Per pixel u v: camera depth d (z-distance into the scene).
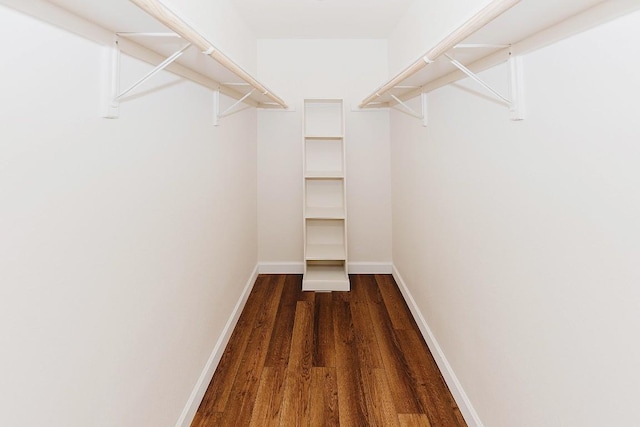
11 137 0.64
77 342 0.82
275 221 3.34
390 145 3.23
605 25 0.75
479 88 1.38
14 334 0.65
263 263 3.37
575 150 0.85
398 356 2.01
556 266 0.93
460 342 1.61
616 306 0.74
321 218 3.05
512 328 1.16
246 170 2.80
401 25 2.66
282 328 2.33
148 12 0.77
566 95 0.88
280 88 3.19
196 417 1.55
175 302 1.38
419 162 2.28
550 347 0.96
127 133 1.03
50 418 0.73
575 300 0.86
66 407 0.78
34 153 0.69
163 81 1.28
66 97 0.78
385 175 3.28
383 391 1.71
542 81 0.98
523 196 1.08
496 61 1.23
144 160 1.13
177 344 1.40
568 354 0.89
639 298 0.68
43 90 0.72
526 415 1.09
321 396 1.68
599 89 0.77
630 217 0.70
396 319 2.46
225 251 2.13
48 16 0.73
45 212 0.72
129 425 1.04
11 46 0.64
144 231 1.13
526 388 1.08
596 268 0.79
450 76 1.69
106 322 0.93
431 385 1.76
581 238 0.84
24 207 0.67
